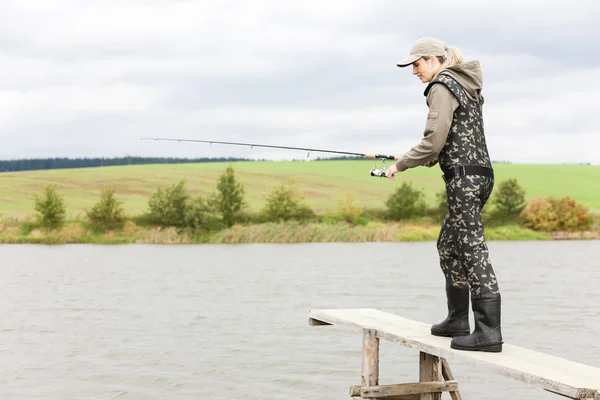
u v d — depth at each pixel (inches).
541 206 2412.6
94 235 2111.2
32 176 3442.4
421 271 1096.2
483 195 209.9
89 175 3484.3
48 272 1096.8
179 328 556.4
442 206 2564.0
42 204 2154.3
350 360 436.1
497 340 205.6
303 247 1812.3
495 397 356.5
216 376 398.0
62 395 360.2
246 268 1158.3
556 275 1038.4
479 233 208.5
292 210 2342.5
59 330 549.6
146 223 2203.5
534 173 3777.1
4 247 1867.6
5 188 3139.8
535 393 362.6
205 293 805.2
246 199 2982.3
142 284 911.0
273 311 653.3
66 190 3129.9
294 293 804.0
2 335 528.4
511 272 1090.7
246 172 3656.5
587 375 179.0
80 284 912.3
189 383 382.9
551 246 1881.2
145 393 364.8
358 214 2423.7
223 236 2084.2
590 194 3218.5
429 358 259.8
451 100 205.9
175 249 1745.8
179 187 2225.6
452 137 208.1
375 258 1390.3
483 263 207.0
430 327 243.9
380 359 439.5
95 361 436.5
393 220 2490.2
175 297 767.7
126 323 584.7
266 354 453.7
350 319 259.4
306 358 441.4
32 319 607.8
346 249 1718.8
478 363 197.3
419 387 251.4
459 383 382.6
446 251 223.9
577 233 2373.3
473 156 207.5
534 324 572.7
